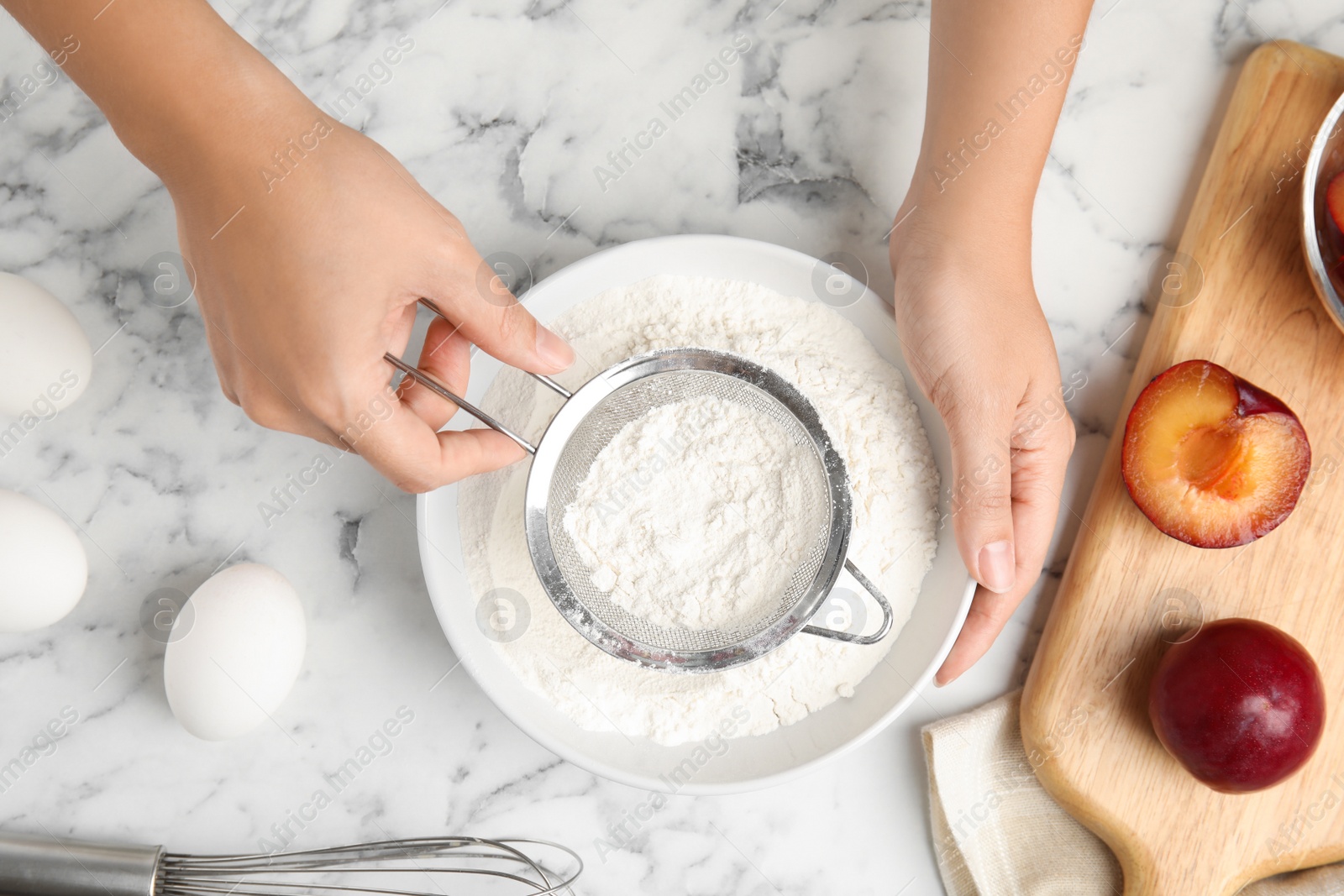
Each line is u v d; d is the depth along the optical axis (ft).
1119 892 1.65
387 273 1.45
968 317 1.52
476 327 1.49
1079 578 1.63
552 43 1.71
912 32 1.70
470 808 1.67
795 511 1.55
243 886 1.65
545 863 1.67
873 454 1.58
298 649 1.62
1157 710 1.58
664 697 1.57
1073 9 1.51
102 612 1.68
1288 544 1.62
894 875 1.67
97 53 1.40
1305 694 1.54
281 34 1.71
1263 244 1.64
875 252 1.69
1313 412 1.63
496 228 1.70
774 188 1.70
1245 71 1.65
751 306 1.61
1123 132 1.70
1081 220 1.70
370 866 1.66
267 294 1.45
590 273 1.57
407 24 1.71
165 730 1.67
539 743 1.51
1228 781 1.55
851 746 1.51
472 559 1.60
